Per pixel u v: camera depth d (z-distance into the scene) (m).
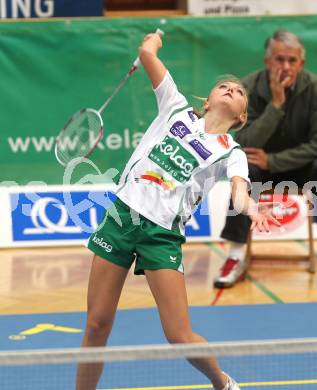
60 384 10.49
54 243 19.03
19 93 18.67
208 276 16.77
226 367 11.54
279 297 15.42
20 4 20.53
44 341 12.89
